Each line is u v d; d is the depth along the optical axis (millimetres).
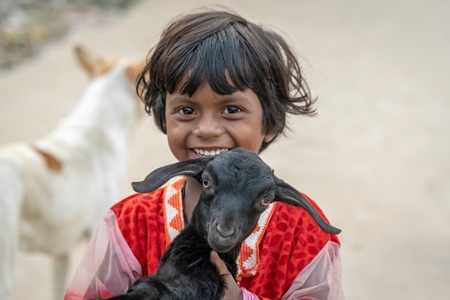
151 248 2723
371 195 8406
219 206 2240
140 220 2773
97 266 2727
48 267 7453
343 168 9000
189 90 2566
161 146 9734
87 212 5887
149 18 13430
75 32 13055
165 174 2389
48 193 5469
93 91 6281
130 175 8945
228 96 2572
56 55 12383
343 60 11914
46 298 6777
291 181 8648
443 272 6891
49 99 11023
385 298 6465
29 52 12453
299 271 2701
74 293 2715
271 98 2719
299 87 3021
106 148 6094
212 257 2396
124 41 12586
